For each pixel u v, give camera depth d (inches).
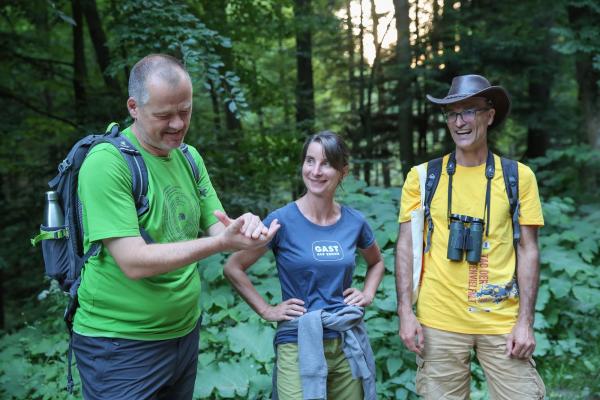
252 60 316.8
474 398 128.0
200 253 66.5
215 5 285.6
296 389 87.0
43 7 299.0
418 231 97.9
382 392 125.6
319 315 87.1
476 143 93.4
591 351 156.3
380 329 132.4
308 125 369.4
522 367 92.3
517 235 92.9
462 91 92.4
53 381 132.3
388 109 529.3
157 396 82.0
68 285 75.6
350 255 91.5
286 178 283.9
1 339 166.9
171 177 76.7
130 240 68.3
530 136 457.1
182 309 76.5
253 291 93.7
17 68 334.0
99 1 379.9
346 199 181.3
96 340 73.1
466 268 93.3
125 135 74.4
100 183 68.5
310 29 401.7
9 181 378.9
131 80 69.3
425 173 98.3
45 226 74.2
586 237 186.9
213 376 119.9
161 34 182.4
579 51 285.9
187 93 68.9
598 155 265.4
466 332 94.0
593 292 158.2
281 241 91.3
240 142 280.4
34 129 327.3
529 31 370.9
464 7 389.1
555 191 287.7
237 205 229.9
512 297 93.5
